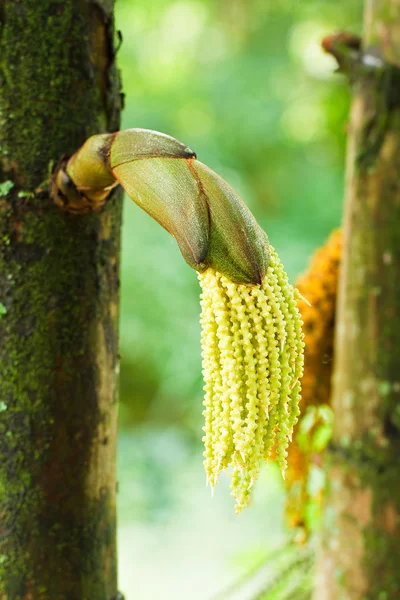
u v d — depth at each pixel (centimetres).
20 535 276
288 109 1048
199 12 1103
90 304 277
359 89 343
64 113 273
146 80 1068
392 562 340
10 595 276
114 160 260
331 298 367
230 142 1046
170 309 953
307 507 372
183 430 970
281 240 995
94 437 279
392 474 339
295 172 1052
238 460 255
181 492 819
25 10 271
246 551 521
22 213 273
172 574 691
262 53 1066
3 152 272
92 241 276
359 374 343
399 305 340
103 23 276
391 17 339
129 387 987
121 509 797
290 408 256
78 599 279
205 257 253
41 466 276
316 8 1055
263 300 254
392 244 340
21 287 274
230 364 254
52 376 275
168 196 254
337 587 346
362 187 343
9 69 272
